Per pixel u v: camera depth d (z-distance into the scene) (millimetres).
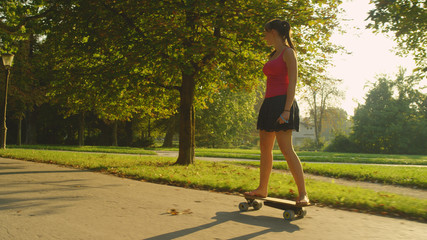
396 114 39531
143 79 9875
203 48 7902
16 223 2949
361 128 40094
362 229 2904
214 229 2834
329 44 10484
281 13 8461
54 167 8375
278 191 4992
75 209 3516
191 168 9062
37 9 10977
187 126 10633
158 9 8523
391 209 3686
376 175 8922
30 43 23781
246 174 7906
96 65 10625
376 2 6754
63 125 35500
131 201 4008
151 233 2695
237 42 9180
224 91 32344
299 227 2943
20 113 26422
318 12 9734
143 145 37156
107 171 7859
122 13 9289
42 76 11156
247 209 3662
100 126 36531
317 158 17781
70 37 9578
